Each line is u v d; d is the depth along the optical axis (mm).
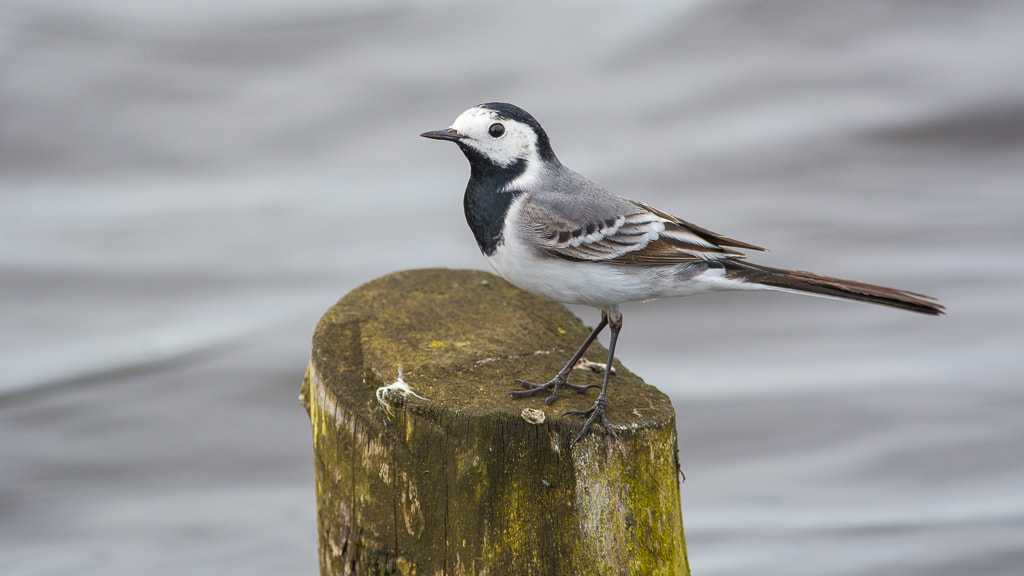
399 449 7812
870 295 9078
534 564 7758
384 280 10633
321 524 8656
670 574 7930
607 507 7758
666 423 7930
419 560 7879
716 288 9367
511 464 7703
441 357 9055
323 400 8508
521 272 9352
